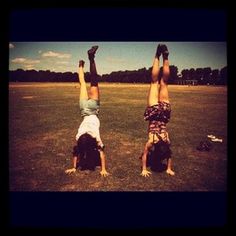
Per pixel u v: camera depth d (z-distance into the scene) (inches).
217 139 211.9
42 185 169.9
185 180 172.6
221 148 203.2
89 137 175.2
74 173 177.9
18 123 235.1
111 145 206.5
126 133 227.0
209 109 242.1
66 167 183.0
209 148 200.2
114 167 182.9
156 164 185.8
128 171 179.3
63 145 206.1
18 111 251.8
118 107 278.7
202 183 171.3
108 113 265.6
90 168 183.6
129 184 169.8
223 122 235.9
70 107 271.3
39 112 252.1
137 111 269.1
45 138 213.5
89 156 188.2
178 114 252.2
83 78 193.3
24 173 177.6
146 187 168.2
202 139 215.6
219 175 177.3
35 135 217.2
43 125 232.5
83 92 191.3
